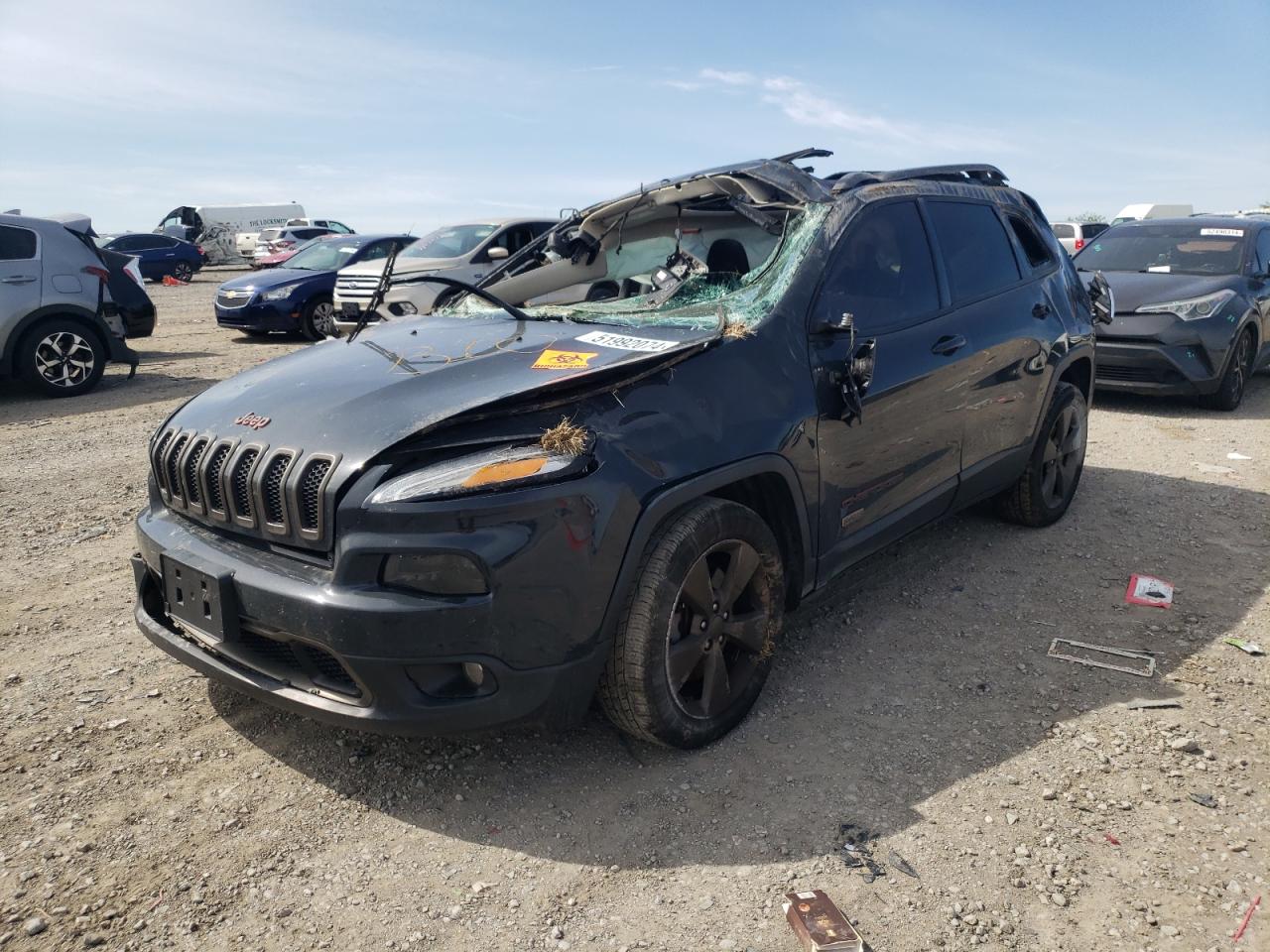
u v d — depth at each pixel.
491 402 2.54
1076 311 5.05
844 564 3.53
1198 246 9.12
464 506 2.37
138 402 9.12
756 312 3.20
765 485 3.14
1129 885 2.38
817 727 3.12
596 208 4.29
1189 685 3.39
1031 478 4.85
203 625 2.71
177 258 29.31
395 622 2.36
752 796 2.74
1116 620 3.95
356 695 2.52
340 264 14.28
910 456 3.73
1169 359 8.02
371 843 2.55
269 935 2.22
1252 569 4.50
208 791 2.77
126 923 2.26
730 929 2.23
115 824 2.62
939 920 2.26
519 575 2.41
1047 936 2.21
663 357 2.81
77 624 3.91
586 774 2.86
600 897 2.34
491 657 2.44
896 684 3.41
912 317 3.78
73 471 6.37
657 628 2.69
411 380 2.82
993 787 2.78
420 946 2.19
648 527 2.63
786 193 3.67
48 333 9.22
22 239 9.15
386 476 2.46
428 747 3.01
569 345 3.02
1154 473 6.25
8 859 2.47
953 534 5.02
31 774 2.84
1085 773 2.86
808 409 3.15
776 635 3.16
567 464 2.48
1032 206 5.13
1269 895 2.34
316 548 2.52
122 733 3.07
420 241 12.72
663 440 2.72
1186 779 2.82
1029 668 3.53
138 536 3.08
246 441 2.71
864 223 3.65
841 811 2.67
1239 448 6.98
